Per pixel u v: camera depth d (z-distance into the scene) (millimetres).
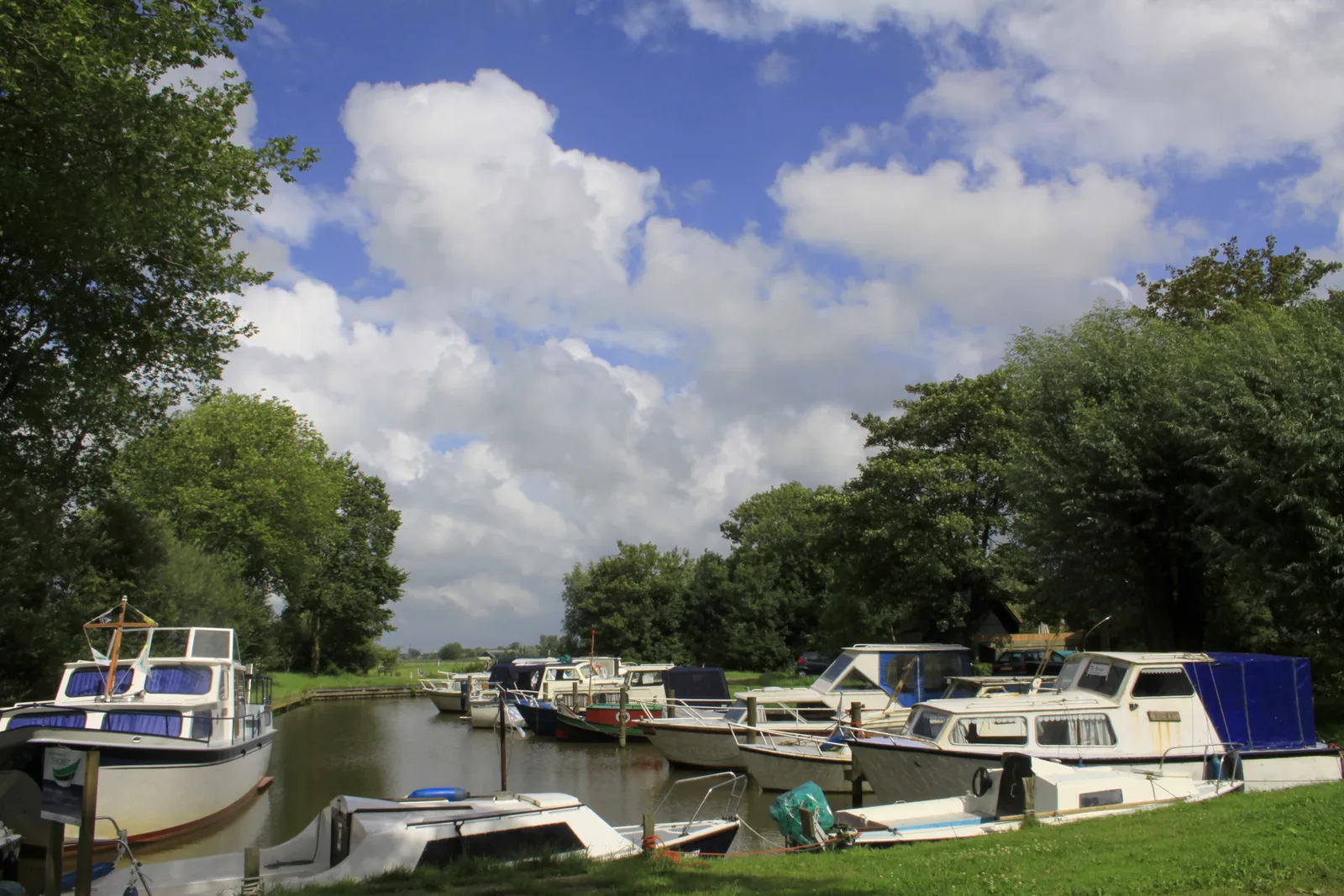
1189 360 24016
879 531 36375
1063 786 12539
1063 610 27422
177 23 17000
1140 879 7945
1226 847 8852
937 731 16547
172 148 18641
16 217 18469
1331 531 18656
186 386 25828
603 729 32031
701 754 25469
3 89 15320
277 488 50406
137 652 30234
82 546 28297
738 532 79812
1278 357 20750
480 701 38406
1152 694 16172
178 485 47969
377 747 32562
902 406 39500
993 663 43844
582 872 10234
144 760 16812
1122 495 23781
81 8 14797
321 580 68250
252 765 21641
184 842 17766
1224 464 21109
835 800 20328
